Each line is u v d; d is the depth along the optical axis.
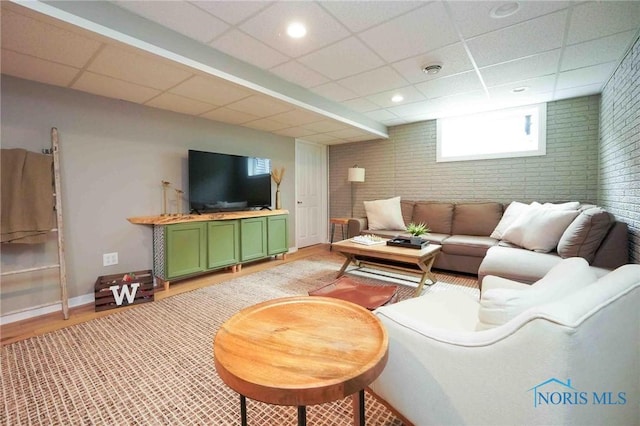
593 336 0.76
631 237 2.29
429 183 4.73
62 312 2.53
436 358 0.98
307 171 5.64
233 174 3.99
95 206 2.85
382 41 2.23
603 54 2.45
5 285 2.37
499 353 0.83
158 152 3.33
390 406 1.18
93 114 2.82
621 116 2.54
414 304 1.54
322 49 2.35
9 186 2.25
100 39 1.80
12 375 1.65
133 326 2.25
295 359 0.88
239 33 2.12
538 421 0.76
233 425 1.30
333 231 5.61
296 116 3.68
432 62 2.59
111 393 1.50
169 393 1.50
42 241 2.38
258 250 4.08
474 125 4.38
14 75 2.37
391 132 5.12
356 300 1.83
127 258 3.09
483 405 0.88
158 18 1.93
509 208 3.64
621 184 2.56
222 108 3.33
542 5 1.81
